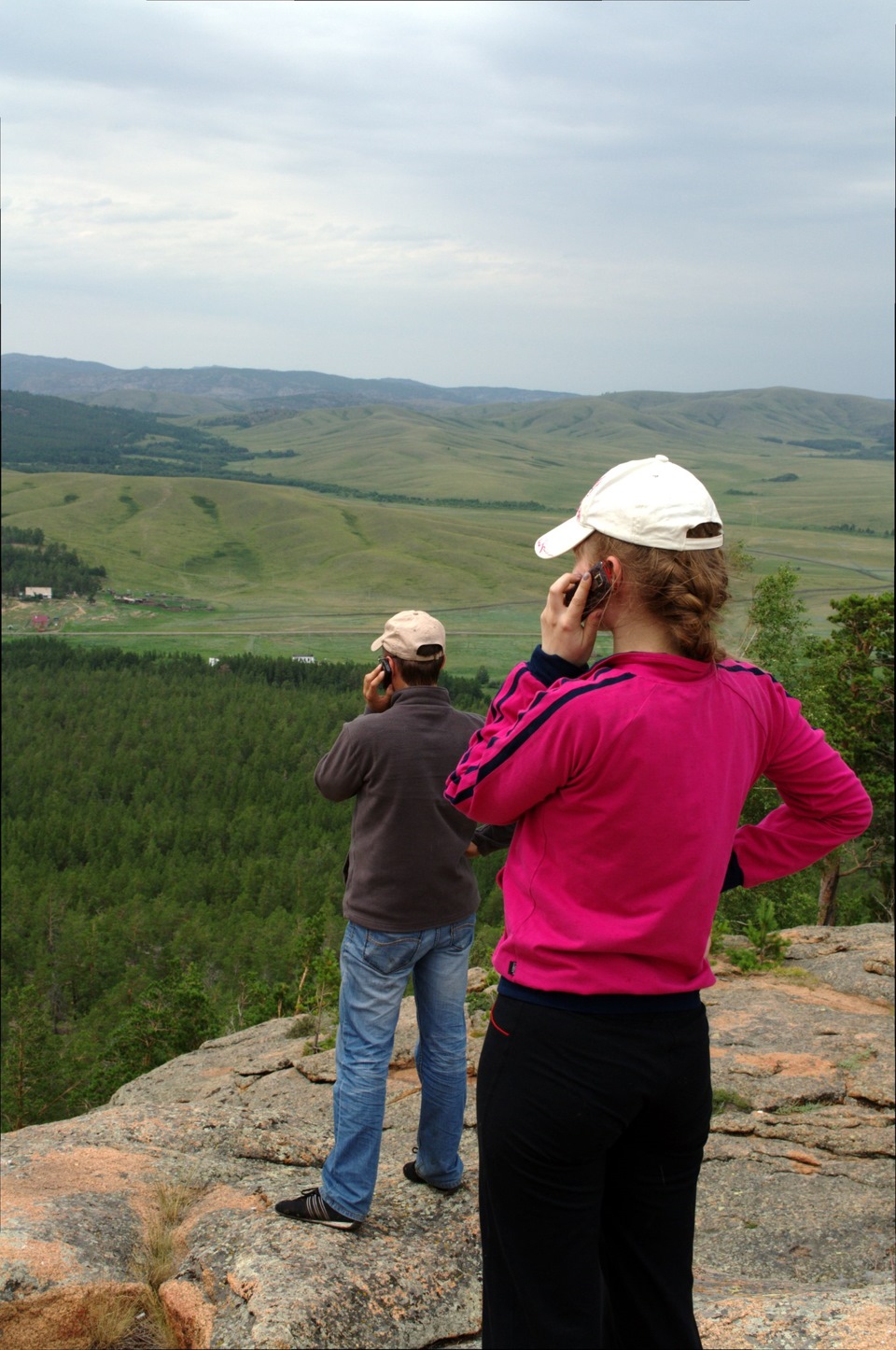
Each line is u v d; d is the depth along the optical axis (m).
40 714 164.38
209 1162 3.97
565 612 1.96
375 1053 3.35
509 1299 1.93
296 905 89.56
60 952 80.81
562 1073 1.85
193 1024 29.19
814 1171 5.07
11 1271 3.06
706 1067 1.95
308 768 139.62
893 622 26.41
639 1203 1.98
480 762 1.96
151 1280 3.17
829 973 8.72
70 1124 4.43
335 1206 3.31
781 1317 2.85
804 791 2.04
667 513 1.85
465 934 3.54
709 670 1.91
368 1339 2.85
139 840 115.94
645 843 1.81
